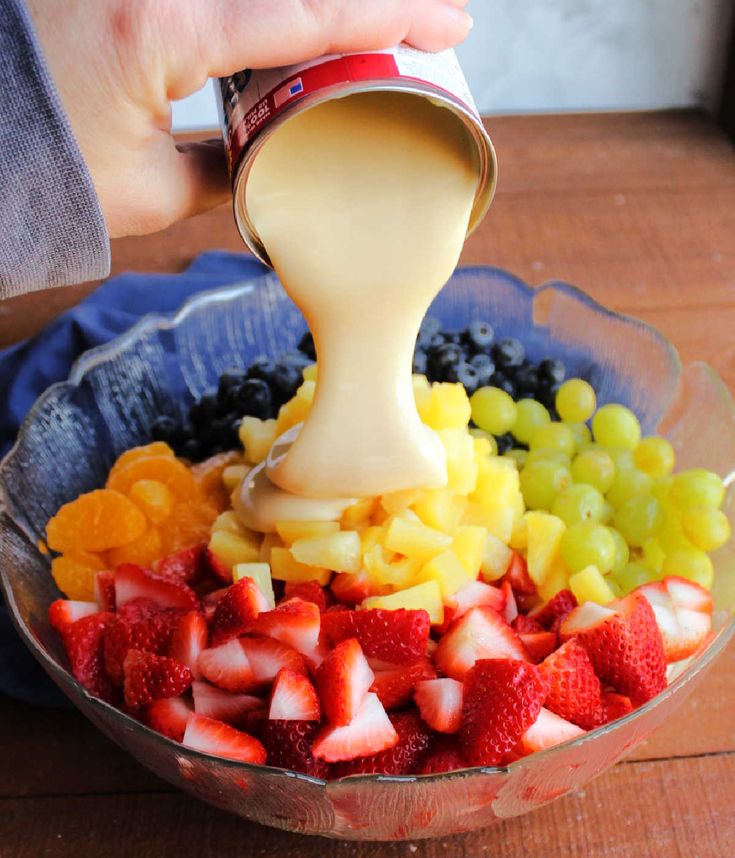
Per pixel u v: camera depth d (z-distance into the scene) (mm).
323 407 463
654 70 880
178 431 574
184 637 460
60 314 656
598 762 421
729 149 745
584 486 518
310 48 381
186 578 505
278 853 452
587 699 444
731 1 841
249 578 465
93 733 489
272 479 491
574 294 588
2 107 389
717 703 487
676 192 712
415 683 451
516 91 896
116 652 463
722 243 677
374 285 433
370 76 378
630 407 585
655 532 514
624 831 453
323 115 423
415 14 383
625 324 578
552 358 583
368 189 423
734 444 522
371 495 483
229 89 407
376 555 482
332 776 435
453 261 434
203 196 460
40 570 509
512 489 510
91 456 566
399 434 467
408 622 448
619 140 755
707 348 615
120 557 514
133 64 401
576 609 463
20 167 396
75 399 562
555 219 697
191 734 430
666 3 845
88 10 395
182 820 461
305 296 437
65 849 454
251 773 396
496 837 453
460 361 569
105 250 422
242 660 455
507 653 458
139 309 650
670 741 478
